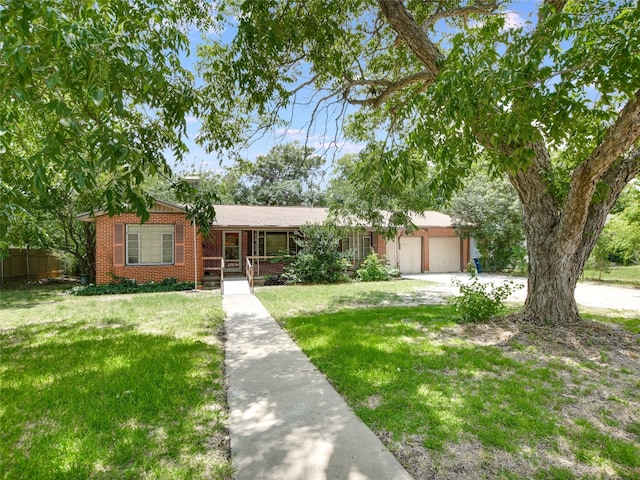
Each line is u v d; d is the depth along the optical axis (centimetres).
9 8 190
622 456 263
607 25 310
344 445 281
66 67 219
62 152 233
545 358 484
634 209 1272
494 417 322
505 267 1930
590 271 1791
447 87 303
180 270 1433
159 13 409
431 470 249
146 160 358
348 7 655
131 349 550
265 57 548
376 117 929
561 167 647
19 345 584
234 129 724
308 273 1525
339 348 536
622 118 426
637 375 425
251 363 486
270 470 250
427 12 732
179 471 252
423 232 2014
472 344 552
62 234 1598
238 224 1541
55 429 311
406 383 401
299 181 3064
